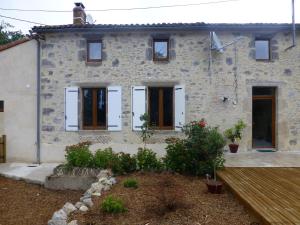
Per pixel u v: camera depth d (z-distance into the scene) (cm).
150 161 790
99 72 1030
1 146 1044
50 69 1038
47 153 1038
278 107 1034
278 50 1033
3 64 1050
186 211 489
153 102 1036
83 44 1030
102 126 1043
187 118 1020
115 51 1028
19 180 862
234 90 1027
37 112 1038
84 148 871
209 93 1021
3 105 1053
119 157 816
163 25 986
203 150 721
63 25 996
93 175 782
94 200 558
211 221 452
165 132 1012
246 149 1027
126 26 988
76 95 1026
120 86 1023
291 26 999
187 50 1023
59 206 673
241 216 473
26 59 1046
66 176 790
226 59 1027
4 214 623
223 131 1020
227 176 675
